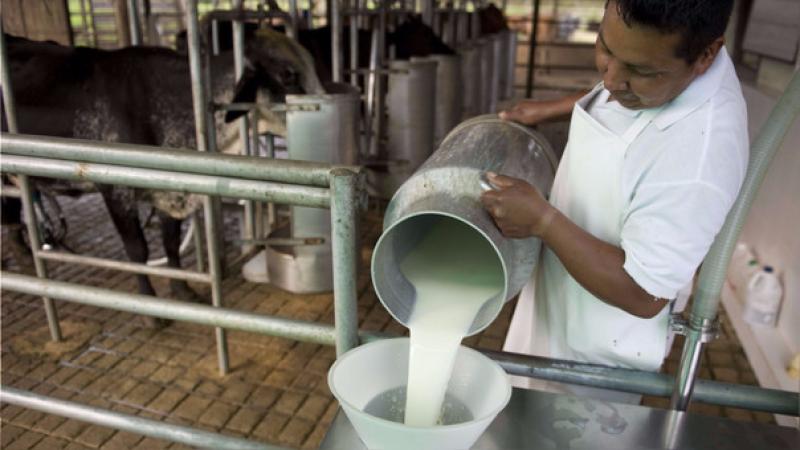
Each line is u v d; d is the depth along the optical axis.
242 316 1.37
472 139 1.24
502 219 1.04
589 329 1.31
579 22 8.70
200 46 2.56
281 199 1.21
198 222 3.12
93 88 2.88
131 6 3.52
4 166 1.37
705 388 1.16
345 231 1.16
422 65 3.88
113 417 1.47
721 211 0.99
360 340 1.29
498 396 0.95
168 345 2.90
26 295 3.34
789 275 2.89
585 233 1.05
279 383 2.63
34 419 2.39
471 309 1.15
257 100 2.95
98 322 3.08
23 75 2.90
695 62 0.92
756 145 1.00
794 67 3.19
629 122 1.12
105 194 2.85
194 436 1.41
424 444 0.84
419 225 1.35
